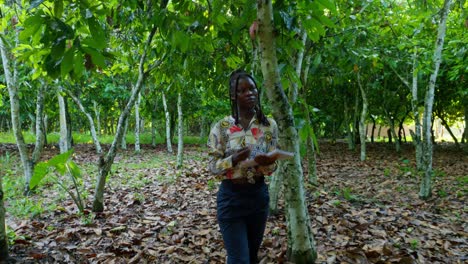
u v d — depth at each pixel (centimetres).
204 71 556
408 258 333
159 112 1576
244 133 231
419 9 604
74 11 269
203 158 1157
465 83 1046
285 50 305
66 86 673
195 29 340
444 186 703
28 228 428
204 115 1566
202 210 507
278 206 516
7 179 729
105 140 1817
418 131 818
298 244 295
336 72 675
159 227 436
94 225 443
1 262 323
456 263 337
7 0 543
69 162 486
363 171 910
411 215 495
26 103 1062
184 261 342
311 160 694
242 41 463
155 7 314
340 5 567
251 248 260
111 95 1332
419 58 668
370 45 689
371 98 1466
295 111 306
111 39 562
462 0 608
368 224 436
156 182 731
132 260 341
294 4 267
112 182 731
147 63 604
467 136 1433
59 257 348
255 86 230
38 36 226
